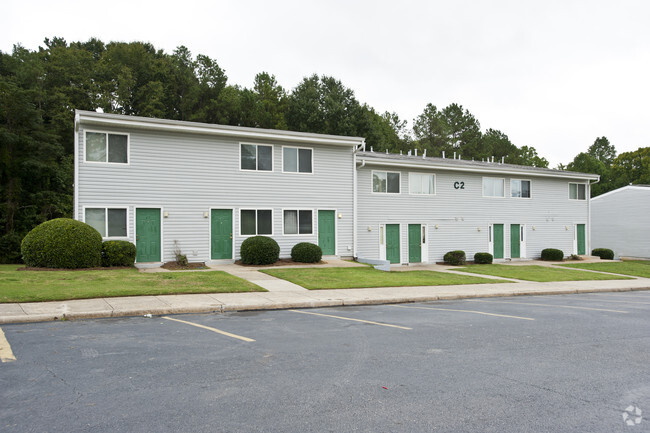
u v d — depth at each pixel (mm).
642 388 5582
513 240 29453
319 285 14781
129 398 4871
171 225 18844
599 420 4551
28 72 32750
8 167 26266
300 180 21609
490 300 14148
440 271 21828
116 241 17016
